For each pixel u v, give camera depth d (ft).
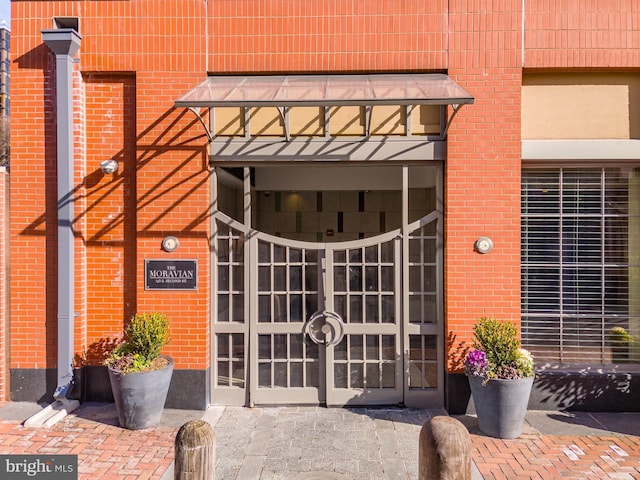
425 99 14.75
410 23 17.81
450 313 17.65
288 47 17.94
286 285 18.54
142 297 17.93
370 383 18.43
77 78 18.07
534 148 17.79
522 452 14.53
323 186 27.48
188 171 17.97
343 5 17.89
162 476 13.19
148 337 16.39
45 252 18.29
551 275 18.60
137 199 17.97
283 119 17.63
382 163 18.33
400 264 18.42
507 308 17.51
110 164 18.02
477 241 17.54
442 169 18.17
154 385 15.96
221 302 18.60
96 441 15.16
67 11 18.12
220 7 17.99
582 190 18.52
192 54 17.97
